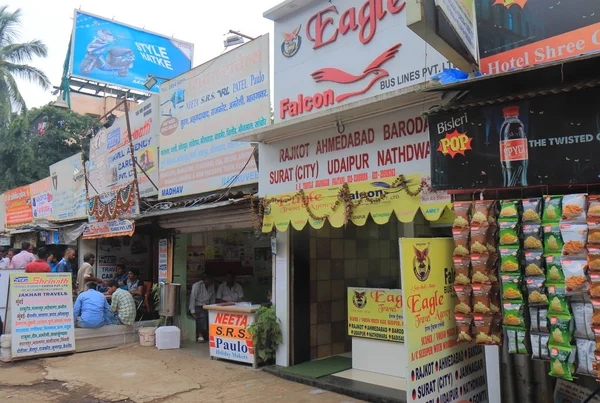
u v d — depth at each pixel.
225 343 7.66
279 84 7.32
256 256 10.78
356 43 6.27
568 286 3.27
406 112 5.30
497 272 3.71
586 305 3.26
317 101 6.70
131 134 11.42
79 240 13.48
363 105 5.22
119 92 28.12
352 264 8.05
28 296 8.17
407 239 3.60
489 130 3.94
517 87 4.04
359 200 5.60
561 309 3.33
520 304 3.49
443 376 3.76
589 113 3.49
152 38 29.42
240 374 6.90
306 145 6.41
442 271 3.89
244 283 10.55
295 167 6.54
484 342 3.66
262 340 7.10
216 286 9.98
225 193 8.12
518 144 3.78
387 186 5.34
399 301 6.39
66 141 26.31
